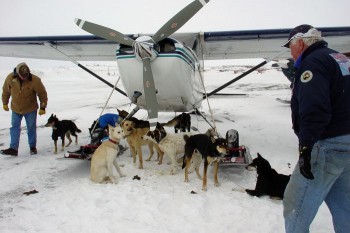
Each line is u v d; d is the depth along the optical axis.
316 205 2.17
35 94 6.02
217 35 6.33
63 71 41.00
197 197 3.91
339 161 2.07
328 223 3.23
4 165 5.40
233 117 10.05
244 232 3.08
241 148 4.91
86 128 8.65
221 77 34.34
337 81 2.04
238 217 3.40
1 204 3.80
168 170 5.07
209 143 4.18
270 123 8.89
